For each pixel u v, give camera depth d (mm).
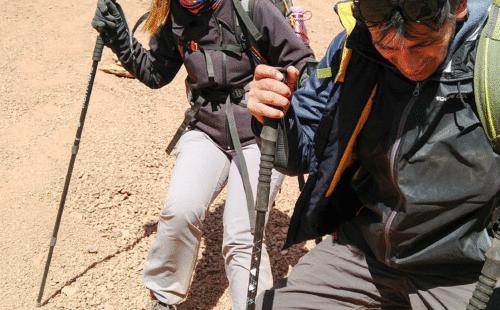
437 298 1984
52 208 3797
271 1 2723
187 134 2967
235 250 2721
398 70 1759
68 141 4375
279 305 2266
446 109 1729
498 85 1594
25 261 3438
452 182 1777
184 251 2809
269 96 1857
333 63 2012
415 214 1843
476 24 1649
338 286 2221
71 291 3301
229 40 2693
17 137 4348
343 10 1905
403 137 1797
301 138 2057
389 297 2189
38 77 5004
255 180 2775
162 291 2920
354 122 1918
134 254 3592
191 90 2928
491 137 1656
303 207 2236
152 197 4023
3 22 5633
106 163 4195
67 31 5684
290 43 2652
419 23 1472
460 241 1865
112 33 2965
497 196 1789
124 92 4992
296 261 3670
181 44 2777
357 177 2131
